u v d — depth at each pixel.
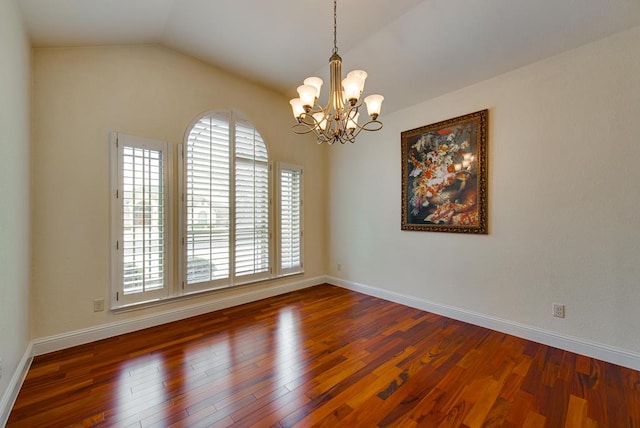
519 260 2.64
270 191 3.89
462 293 3.05
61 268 2.42
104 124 2.62
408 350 2.41
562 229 2.40
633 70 2.07
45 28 2.14
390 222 3.75
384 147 3.79
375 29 2.66
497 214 2.77
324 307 3.49
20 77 1.96
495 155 2.77
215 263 3.33
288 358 2.28
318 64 3.29
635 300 2.08
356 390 1.87
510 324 2.70
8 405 1.64
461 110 3.02
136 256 2.77
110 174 2.63
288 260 4.12
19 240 1.95
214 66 3.35
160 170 2.92
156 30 2.67
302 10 2.45
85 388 1.89
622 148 2.12
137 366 2.16
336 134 2.14
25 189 2.10
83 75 2.53
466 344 2.51
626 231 2.11
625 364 2.10
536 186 2.53
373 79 3.26
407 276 3.56
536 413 1.65
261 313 3.28
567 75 2.35
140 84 2.82
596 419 1.60
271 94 3.92
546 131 2.47
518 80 2.62
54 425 1.57
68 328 2.45
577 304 2.33
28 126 2.18
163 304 2.96
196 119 3.19
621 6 1.96
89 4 2.03
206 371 2.09
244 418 1.62
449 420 1.60
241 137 3.56
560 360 2.22
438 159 3.20
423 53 2.76
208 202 3.27
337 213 4.46
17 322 1.90
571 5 2.04
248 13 2.49
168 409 1.69
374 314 3.26
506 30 2.33
